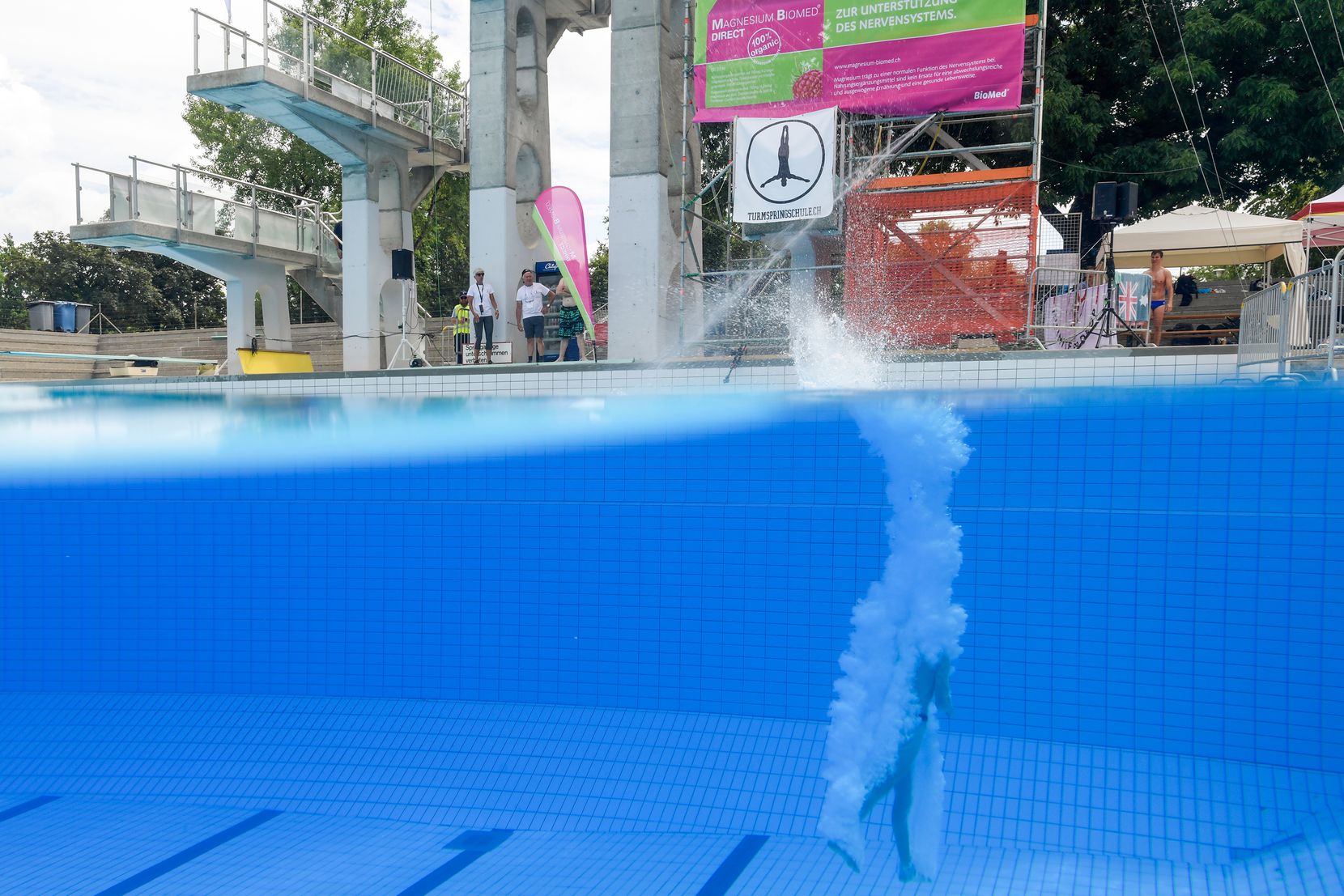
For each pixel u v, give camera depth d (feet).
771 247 38.22
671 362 32.35
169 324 133.80
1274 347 22.59
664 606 26.20
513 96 44.14
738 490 25.73
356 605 28.19
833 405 25.55
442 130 54.39
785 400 26.40
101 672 29.35
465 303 42.16
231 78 42.68
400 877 18.56
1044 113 47.78
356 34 81.25
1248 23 45.96
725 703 25.25
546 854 19.51
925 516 24.41
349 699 27.61
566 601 26.68
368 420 32.60
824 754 22.49
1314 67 46.78
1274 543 21.47
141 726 26.00
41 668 29.76
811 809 20.57
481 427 31.48
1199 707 21.83
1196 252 47.50
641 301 39.88
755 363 29.76
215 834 20.68
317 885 18.34
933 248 34.09
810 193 32.83
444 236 90.74
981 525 24.09
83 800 22.53
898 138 38.40
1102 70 51.85
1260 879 17.11
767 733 23.63
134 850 19.86
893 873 17.88
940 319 33.88
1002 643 23.53
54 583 30.17
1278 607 21.40
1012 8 32.24
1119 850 18.66
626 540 26.43
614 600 26.43
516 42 44.52
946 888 17.34
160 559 29.53
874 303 34.30
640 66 39.63
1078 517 23.36
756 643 25.25
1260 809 19.53
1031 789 20.45
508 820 21.07
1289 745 21.07
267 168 88.94
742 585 25.57
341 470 28.17
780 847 19.45
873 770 18.75
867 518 24.61
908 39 33.24
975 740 22.58
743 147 33.53
